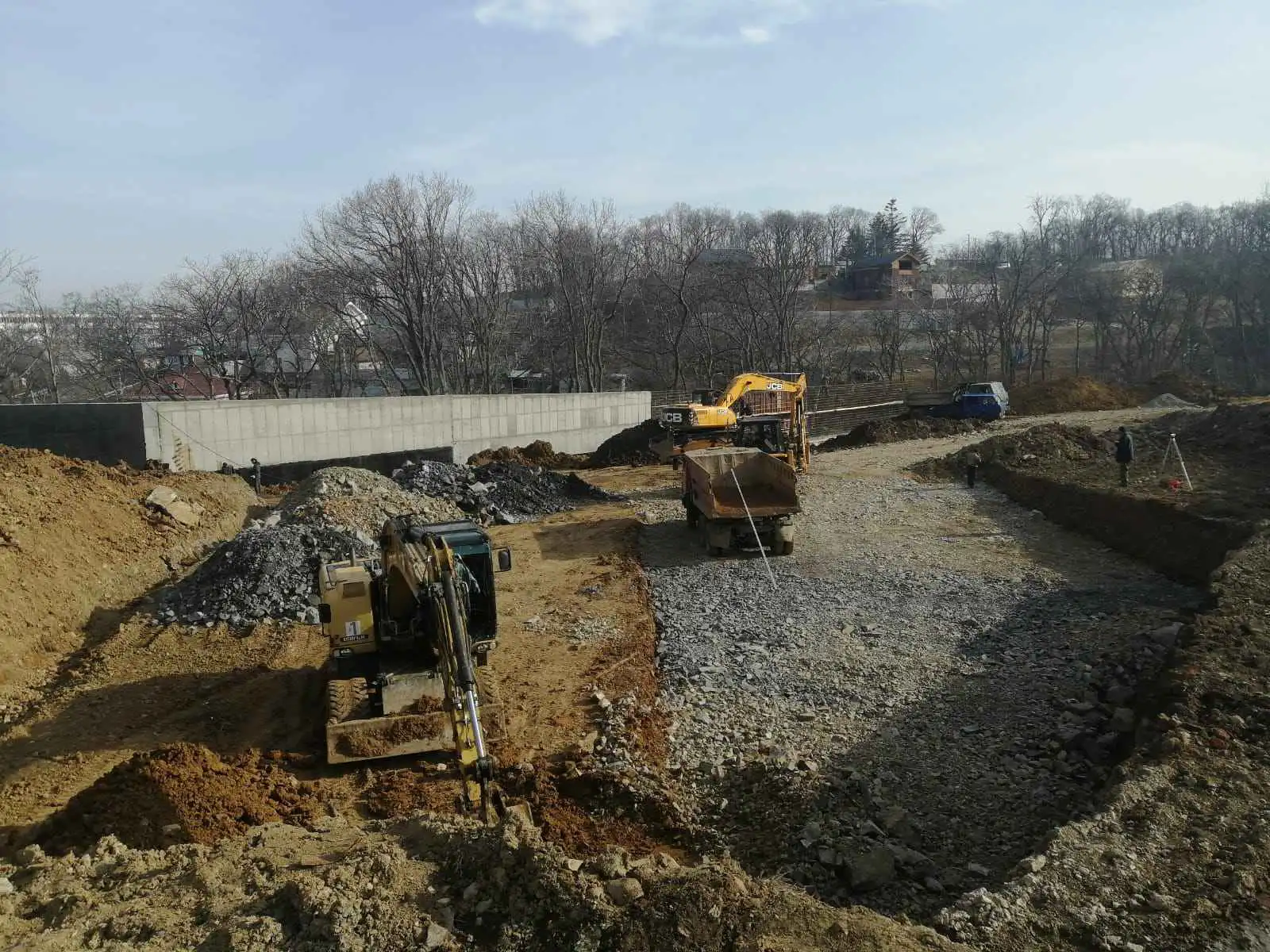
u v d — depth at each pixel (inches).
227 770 348.8
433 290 1844.2
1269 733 317.1
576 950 207.6
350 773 370.6
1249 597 452.4
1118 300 2620.6
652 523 880.3
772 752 376.5
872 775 350.3
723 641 521.7
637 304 2635.3
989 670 457.1
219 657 505.0
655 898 220.5
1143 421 1376.7
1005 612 550.6
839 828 310.7
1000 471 1018.1
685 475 826.8
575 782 354.9
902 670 459.8
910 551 713.6
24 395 1929.1
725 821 333.4
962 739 381.7
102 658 502.0
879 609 564.1
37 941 217.6
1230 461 943.0
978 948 220.1
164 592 597.3
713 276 2488.9
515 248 2151.8
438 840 258.1
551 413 1514.5
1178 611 511.8
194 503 807.1
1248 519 637.9
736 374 2447.1
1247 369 2331.4
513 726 414.3
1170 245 3880.4
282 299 1931.6
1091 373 2573.8
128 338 1813.5
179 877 254.2
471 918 223.9
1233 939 219.0
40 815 343.0
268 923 218.8
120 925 224.5
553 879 225.0
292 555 609.6
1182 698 344.5
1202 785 288.0
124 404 963.3
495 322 1999.3
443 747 378.6
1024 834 307.1
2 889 251.6
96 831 304.2
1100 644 476.4
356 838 281.0
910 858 291.4
